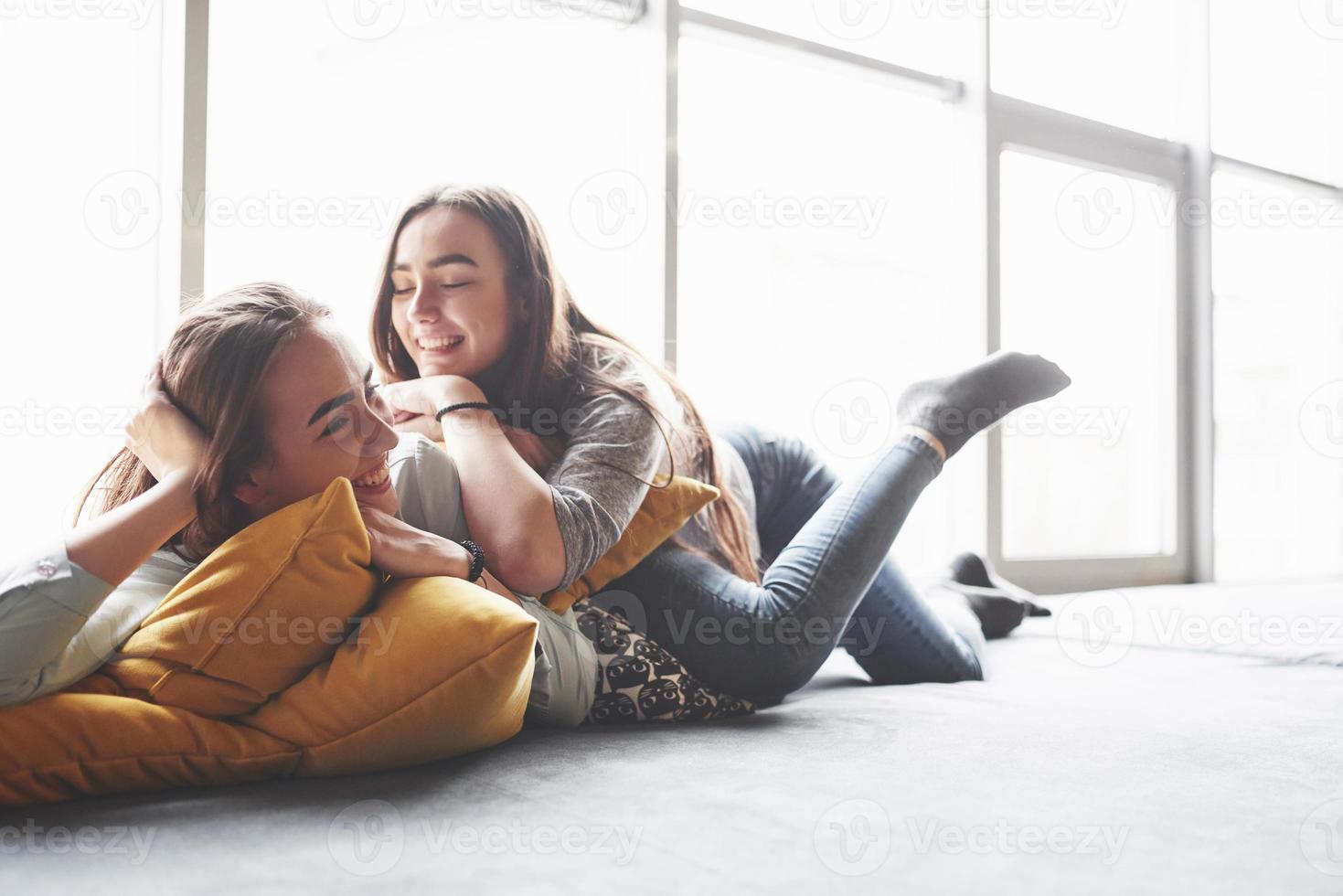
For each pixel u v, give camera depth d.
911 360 3.47
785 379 3.15
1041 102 3.68
